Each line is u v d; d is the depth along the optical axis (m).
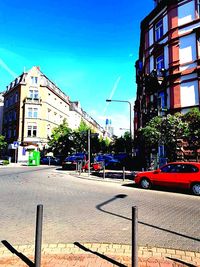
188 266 3.96
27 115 46.62
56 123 53.69
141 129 15.20
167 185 12.05
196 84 17.97
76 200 9.48
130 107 28.25
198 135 13.09
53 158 39.75
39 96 48.00
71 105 65.75
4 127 54.53
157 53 21.45
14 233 5.64
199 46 18.27
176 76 19.02
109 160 26.98
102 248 4.71
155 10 21.84
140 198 10.10
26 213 7.41
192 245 4.94
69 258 4.22
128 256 4.33
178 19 19.52
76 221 6.58
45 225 6.21
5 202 9.00
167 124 14.00
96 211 7.70
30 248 4.73
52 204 8.68
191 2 18.98
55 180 16.56
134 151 31.77
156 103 21.23
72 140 41.91
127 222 6.52
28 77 48.31
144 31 24.56
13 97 51.53
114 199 9.77
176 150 14.59
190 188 11.29
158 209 8.05
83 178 18.14
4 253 4.48
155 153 19.94
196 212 7.67
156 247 4.80
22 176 18.84
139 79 29.56
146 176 12.88
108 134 125.50
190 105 18.03
